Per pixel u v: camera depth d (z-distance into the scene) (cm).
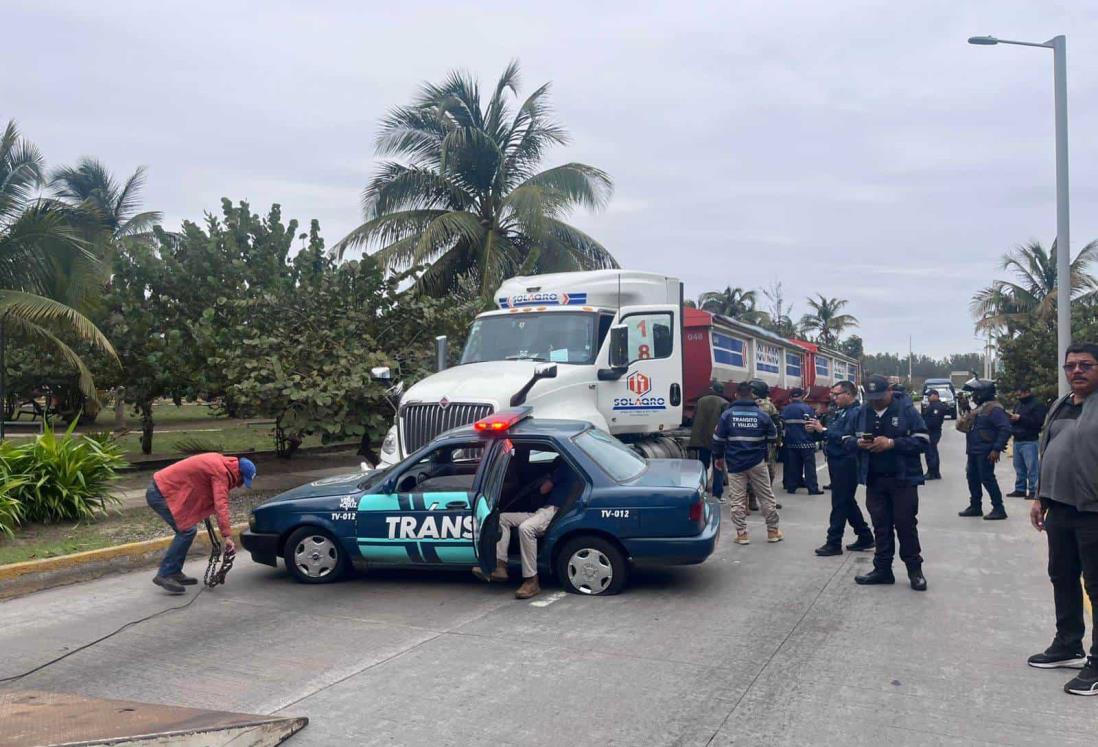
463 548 776
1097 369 522
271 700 526
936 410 1711
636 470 833
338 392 1288
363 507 804
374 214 2520
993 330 3450
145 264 1717
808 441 1467
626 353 1152
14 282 1786
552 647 619
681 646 618
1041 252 3450
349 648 624
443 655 605
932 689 531
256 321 1441
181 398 1770
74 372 2055
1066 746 449
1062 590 561
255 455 1983
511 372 1080
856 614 702
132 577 879
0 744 427
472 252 2467
